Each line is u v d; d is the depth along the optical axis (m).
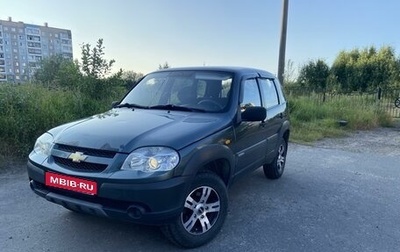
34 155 3.09
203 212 3.05
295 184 5.07
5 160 5.50
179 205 2.67
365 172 5.91
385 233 3.45
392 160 6.95
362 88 27.23
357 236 3.37
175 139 2.72
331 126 11.05
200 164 2.81
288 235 3.35
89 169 2.67
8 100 6.11
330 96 15.68
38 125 6.04
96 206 2.61
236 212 3.92
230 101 3.60
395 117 13.73
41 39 88.44
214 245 3.10
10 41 82.69
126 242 3.12
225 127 3.28
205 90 3.82
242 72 4.11
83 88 8.37
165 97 3.93
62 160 2.83
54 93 7.36
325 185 5.06
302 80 27.56
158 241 3.14
